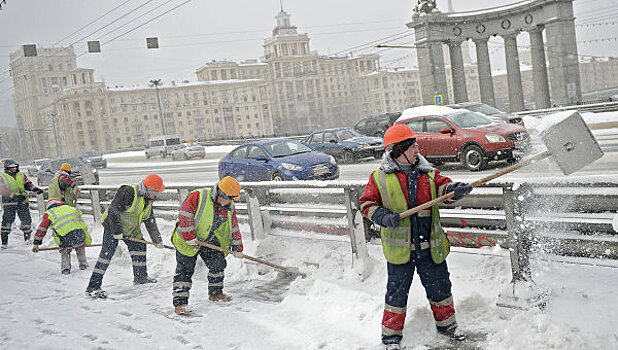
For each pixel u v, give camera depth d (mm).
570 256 4113
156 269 7582
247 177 13086
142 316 5566
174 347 4602
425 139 13961
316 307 5117
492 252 4582
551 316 3883
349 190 5547
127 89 133375
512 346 3797
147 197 6891
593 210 4039
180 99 136250
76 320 5660
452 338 4094
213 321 5148
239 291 6008
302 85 153750
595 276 4211
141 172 30875
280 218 6777
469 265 4875
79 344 4914
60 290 7051
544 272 4383
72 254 9445
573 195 4102
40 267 8578
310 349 4273
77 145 130625
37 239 7750
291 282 5754
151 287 6754
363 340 4332
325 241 6410
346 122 158250
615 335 3547
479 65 36875
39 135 149000
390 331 4113
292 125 151125
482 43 36531
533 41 34688
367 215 4066
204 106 138000
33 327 5562
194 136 137375
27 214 11164
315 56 154875
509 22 35094
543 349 3674
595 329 3645
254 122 141750
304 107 153250
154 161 42438
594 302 3889
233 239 5855
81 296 6637
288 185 6250
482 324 4172
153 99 134625
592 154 3689
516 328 3912
